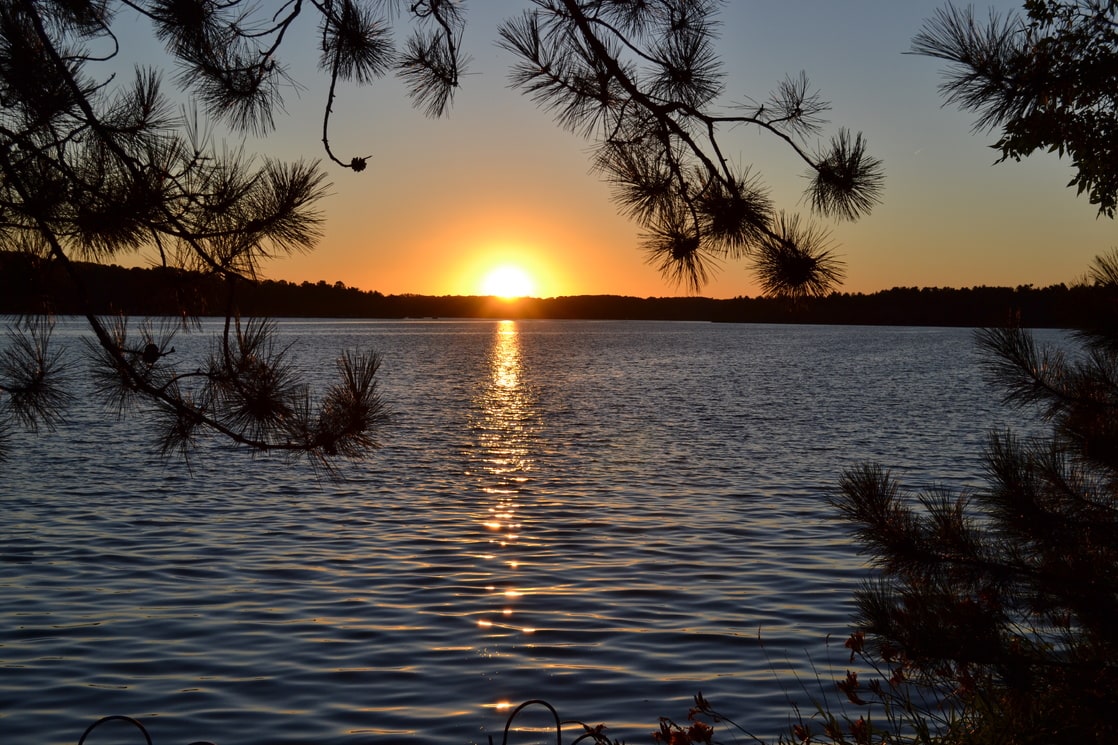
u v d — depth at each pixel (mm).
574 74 4402
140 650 9945
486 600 11961
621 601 11930
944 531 4340
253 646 10109
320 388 40844
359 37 5422
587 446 29641
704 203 3939
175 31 4875
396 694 8805
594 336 197875
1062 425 4328
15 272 3951
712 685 8977
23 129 3828
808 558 14195
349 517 17750
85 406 37594
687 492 20766
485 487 21484
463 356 99750
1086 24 3932
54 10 4656
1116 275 4219
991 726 5012
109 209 3828
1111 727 4031
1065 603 4082
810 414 40844
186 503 19078
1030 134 4141
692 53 4344
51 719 8164
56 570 13375
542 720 8180
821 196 3939
